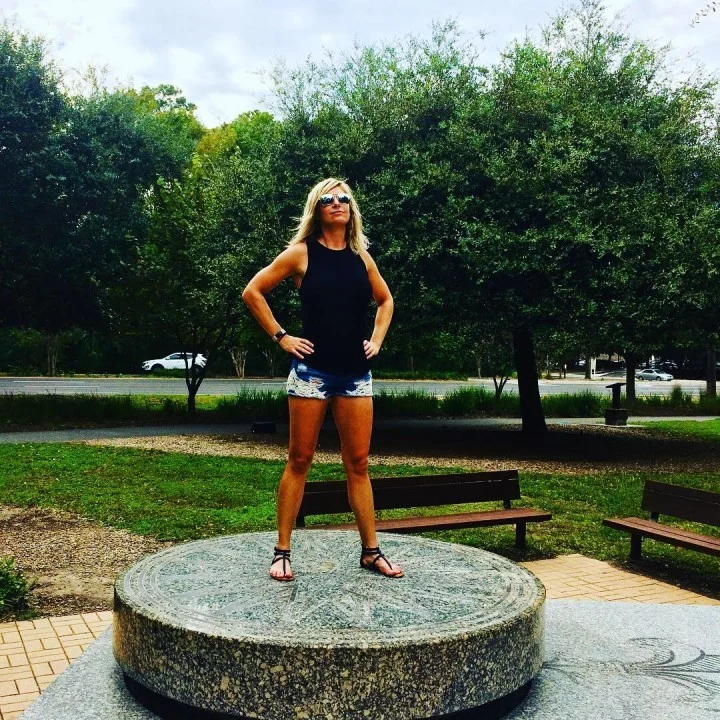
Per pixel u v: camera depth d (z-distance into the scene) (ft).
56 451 43.14
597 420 74.43
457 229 43.06
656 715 10.71
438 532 26.55
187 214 62.28
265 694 9.70
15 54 60.29
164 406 69.56
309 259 12.49
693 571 22.13
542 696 11.30
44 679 13.93
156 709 10.62
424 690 9.83
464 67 48.83
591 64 50.39
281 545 12.82
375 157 47.60
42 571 20.90
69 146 63.82
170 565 13.35
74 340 141.59
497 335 52.42
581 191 43.78
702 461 45.32
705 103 50.93
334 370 12.42
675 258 41.88
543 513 24.04
